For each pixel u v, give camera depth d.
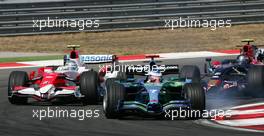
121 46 108.75
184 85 44.69
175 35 116.69
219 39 114.00
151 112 43.44
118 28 114.25
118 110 43.78
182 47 107.81
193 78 53.72
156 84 46.53
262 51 64.31
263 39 112.81
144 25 115.12
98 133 38.16
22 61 94.00
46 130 39.69
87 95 50.62
